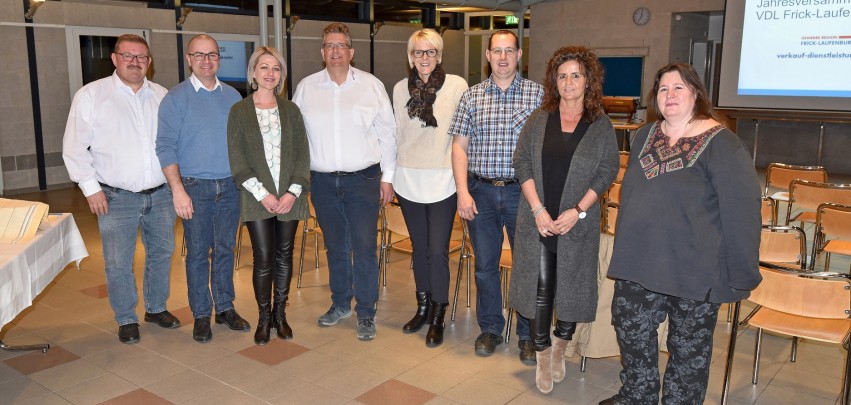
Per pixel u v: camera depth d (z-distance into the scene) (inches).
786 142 396.2
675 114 88.2
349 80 134.2
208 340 138.8
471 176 126.7
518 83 121.3
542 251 110.5
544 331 113.4
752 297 110.4
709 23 470.0
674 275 88.5
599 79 107.0
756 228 84.2
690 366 93.0
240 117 126.3
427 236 137.5
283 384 119.6
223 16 378.3
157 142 129.0
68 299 165.0
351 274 148.3
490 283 131.6
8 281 98.1
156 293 146.2
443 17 522.3
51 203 288.5
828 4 337.1
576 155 106.1
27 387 117.6
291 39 414.6
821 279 101.7
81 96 128.0
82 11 317.1
